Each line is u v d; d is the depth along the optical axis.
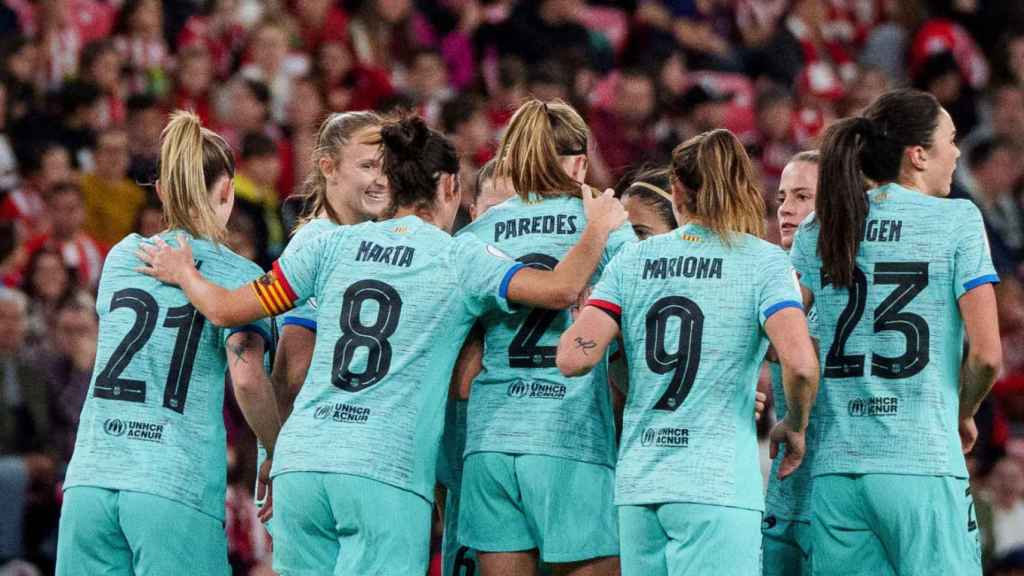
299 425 18.91
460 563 21.23
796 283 18.56
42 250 35.62
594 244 18.91
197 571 19.53
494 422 19.62
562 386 19.58
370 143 20.45
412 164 19.48
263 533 32.91
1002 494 35.62
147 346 19.66
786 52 52.78
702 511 18.14
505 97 45.19
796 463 19.14
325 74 44.06
